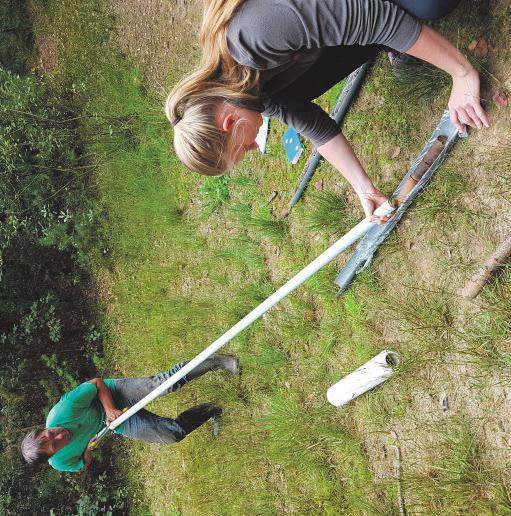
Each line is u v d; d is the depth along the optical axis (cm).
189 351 359
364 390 239
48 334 470
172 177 386
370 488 243
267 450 299
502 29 182
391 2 135
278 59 127
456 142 202
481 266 199
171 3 385
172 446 377
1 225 464
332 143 176
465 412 209
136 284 420
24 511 427
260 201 310
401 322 230
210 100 129
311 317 273
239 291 322
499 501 193
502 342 195
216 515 333
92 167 450
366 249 235
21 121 458
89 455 318
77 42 476
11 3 534
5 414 443
